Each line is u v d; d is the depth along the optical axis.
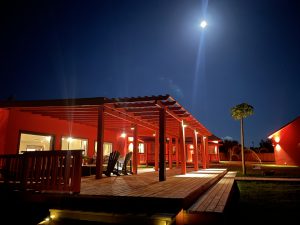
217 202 5.11
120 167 10.66
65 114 10.13
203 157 15.99
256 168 18.70
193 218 4.25
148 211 4.36
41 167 5.39
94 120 11.77
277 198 8.22
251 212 6.29
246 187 10.57
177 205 4.28
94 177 8.44
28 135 11.26
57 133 11.44
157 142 13.14
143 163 23.06
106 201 4.66
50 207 5.03
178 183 6.66
